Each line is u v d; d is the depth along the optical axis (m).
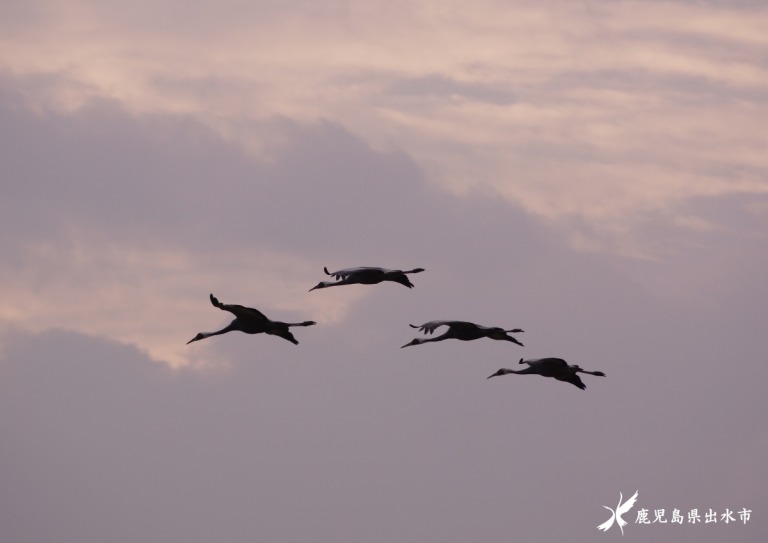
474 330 57.41
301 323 52.91
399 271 55.75
